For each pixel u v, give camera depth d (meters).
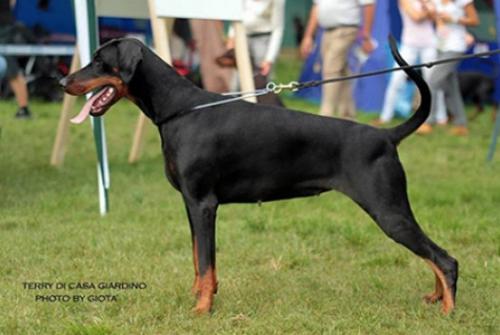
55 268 10.12
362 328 8.25
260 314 8.61
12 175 15.30
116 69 8.51
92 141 19.55
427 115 8.40
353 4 17.25
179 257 10.59
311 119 8.43
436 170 16.70
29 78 26.44
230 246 11.20
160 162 16.91
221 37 18.45
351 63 25.36
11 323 8.24
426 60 19.95
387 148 8.34
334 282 9.76
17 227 11.94
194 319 8.39
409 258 10.66
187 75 25.22
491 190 14.55
